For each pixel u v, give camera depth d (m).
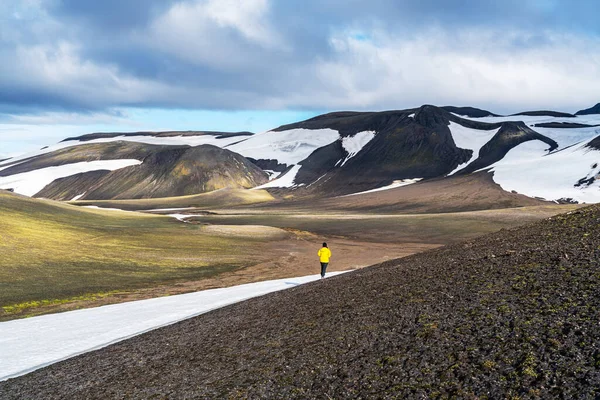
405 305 14.44
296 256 61.84
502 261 16.67
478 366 9.33
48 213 81.50
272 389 10.66
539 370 8.59
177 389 12.03
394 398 9.00
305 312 17.67
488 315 11.62
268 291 34.53
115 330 24.62
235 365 13.01
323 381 10.48
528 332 10.09
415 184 199.88
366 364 10.76
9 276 42.38
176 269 50.81
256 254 62.78
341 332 13.48
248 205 199.25
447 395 8.65
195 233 78.38
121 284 42.75
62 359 19.50
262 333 15.98
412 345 11.11
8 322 28.44
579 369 8.25
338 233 89.88
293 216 123.62
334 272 45.94
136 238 69.00
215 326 19.52
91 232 69.94
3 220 65.62
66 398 13.12
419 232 87.31
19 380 16.27
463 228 88.88
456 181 180.25
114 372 15.02
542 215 97.25
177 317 26.80
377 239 81.69
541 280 13.17
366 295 17.61
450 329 11.44
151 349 17.48
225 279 46.03
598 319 9.73
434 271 18.55
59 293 38.19
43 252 52.69
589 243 15.88
